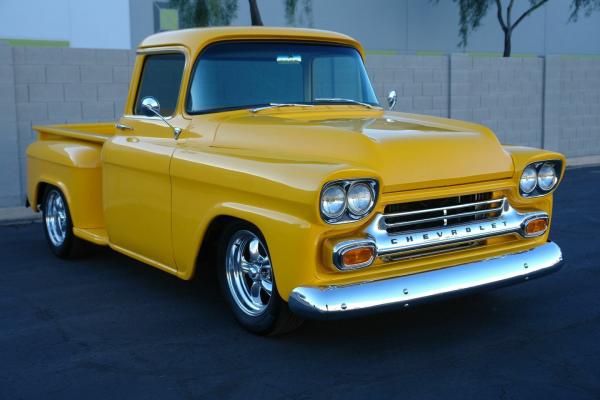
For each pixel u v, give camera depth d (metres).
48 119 9.58
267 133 4.78
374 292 4.11
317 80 5.72
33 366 4.37
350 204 4.07
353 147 4.36
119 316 5.27
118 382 4.12
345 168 4.04
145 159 5.37
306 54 5.68
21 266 6.73
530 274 4.69
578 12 24.17
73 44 15.16
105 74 9.93
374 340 4.70
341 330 4.88
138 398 3.91
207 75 5.32
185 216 5.01
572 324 4.96
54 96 9.59
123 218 5.77
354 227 4.16
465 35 21.59
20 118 9.39
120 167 5.74
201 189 4.84
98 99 9.91
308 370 4.24
